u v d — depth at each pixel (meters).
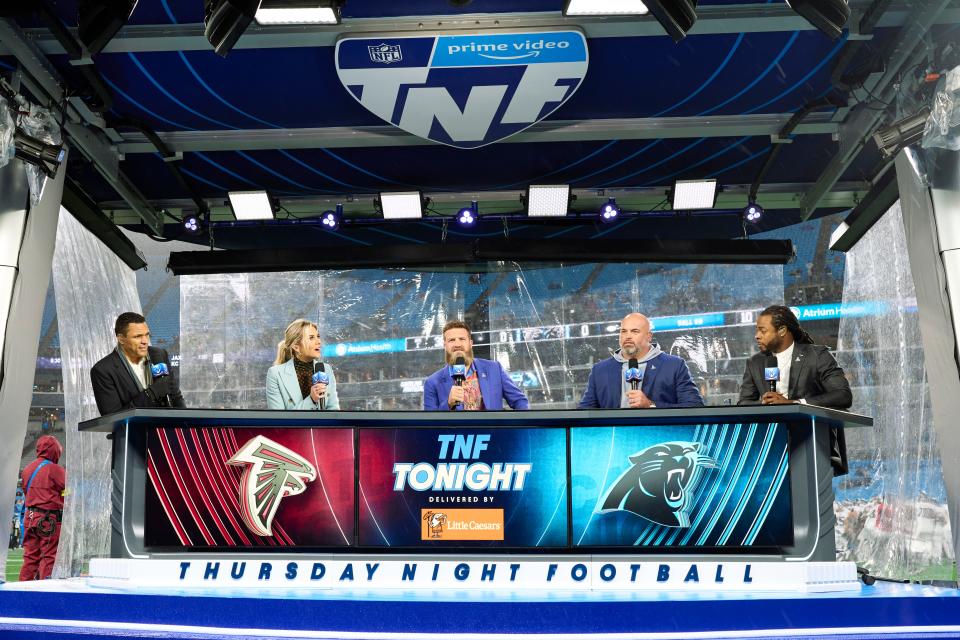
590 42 5.14
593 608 3.03
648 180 7.36
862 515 7.70
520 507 3.46
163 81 5.45
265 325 10.31
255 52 5.14
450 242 7.72
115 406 4.21
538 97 5.49
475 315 10.41
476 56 5.09
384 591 3.33
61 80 5.21
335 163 6.85
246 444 3.51
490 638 2.99
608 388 4.80
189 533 3.46
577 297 10.30
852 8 4.70
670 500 3.44
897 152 4.88
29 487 5.89
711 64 5.39
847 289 8.00
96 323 7.32
